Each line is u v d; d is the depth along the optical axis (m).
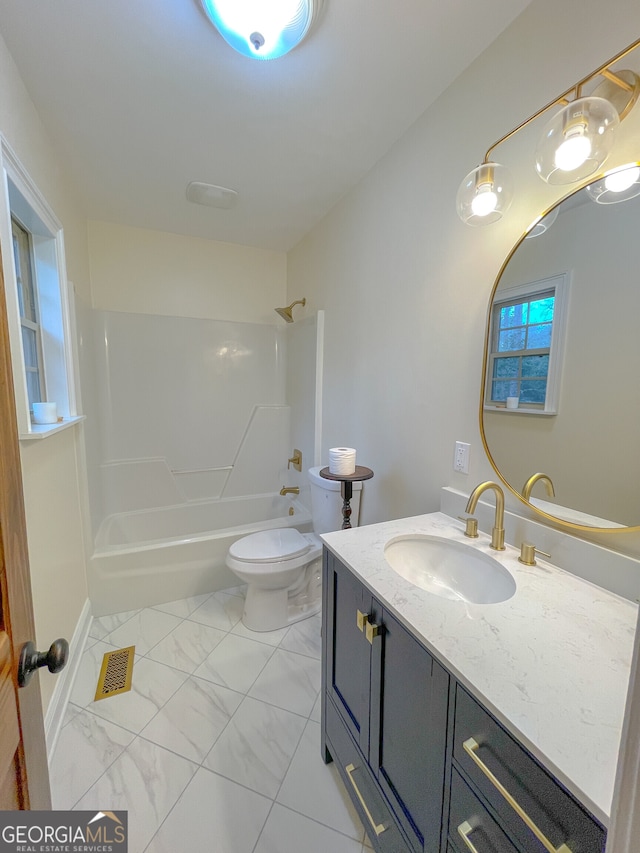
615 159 0.85
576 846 0.47
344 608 1.08
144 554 2.10
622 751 0.34
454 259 1.33
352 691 1.05
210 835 1.05
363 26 1.08
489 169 0.98
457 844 0.68
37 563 1.25
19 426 1.11
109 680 1.59
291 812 1.11
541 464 1.05
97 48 1.16
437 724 0.72
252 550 1.91
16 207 1.30
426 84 1.31
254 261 3.06
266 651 1.78
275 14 1.03
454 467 1.37
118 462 2.66
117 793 1.15
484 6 1.03
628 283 0.83
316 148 1.68
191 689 1.55
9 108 1.16
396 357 1.68
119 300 2.64
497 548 1.09
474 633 0.74
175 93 1.35
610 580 0.88
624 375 0.85
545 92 1.00
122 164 1.81
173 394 2.84
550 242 1.00
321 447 2.53
